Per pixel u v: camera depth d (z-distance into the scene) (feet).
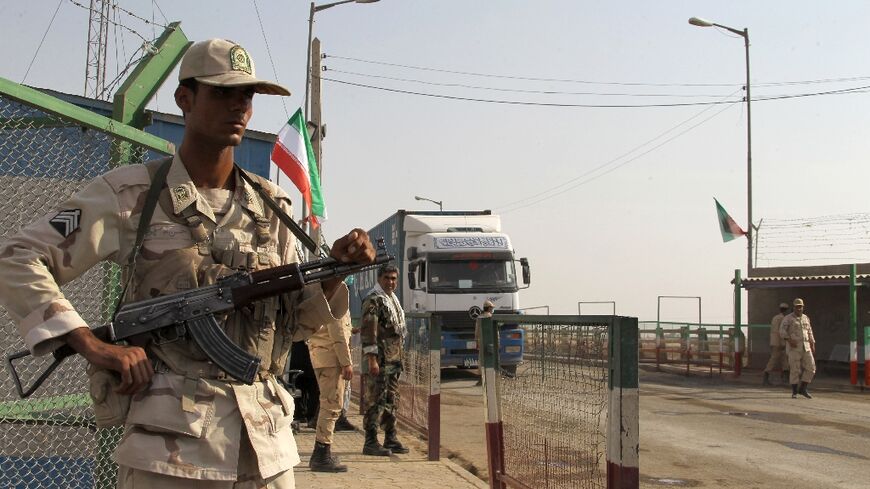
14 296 7.82
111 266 14.17
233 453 8.28
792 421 42.93
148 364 7.88
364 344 28.71
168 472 7.96
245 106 8.89
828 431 39.22
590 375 14.84
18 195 13.58
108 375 8.19
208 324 8.39
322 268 8.89
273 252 9.20
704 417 44.39
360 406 42.11
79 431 14.33
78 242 8.17
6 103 13.29
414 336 35.14
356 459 27.96
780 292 81.05
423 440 32.81
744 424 41.55
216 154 8.93
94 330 8.24
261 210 9.13
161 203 8.61
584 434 15.08
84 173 14.14
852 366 64.95
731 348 74.84
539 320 17.28
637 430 13.61
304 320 9.43
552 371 16.66
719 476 28.07
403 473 25.36
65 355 8.08
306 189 38.60
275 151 38.22
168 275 8.49
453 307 67.87
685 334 79.97
